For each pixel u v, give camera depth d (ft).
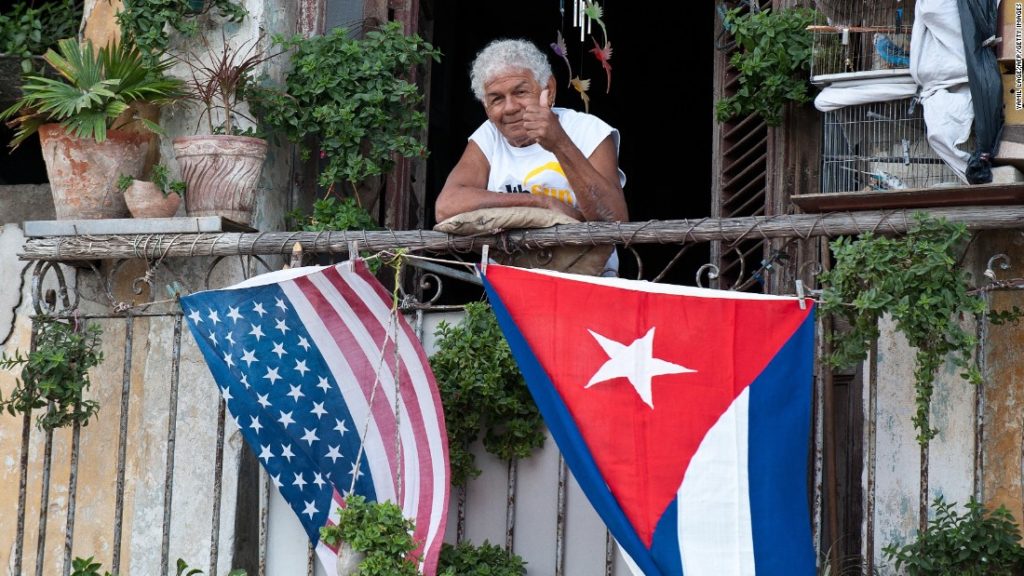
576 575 27.17
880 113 27.55
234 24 32.60
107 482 31.04
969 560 24.40
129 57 31.53
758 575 23.29
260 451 26.53
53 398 28.76
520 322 24.75
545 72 29.09
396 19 34.91
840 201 26.30
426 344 29.17
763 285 30.63
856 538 28.50
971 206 25.61
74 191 30.96
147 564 30.30
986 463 26.16
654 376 24.12
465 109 51.52
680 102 54.54
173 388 28.43
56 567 31.22
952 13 25.99
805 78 30.12
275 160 32.78
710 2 53.88
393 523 25.08
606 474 23.97
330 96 32.27
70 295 32.27
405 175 34.17
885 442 26.84
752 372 23.95
